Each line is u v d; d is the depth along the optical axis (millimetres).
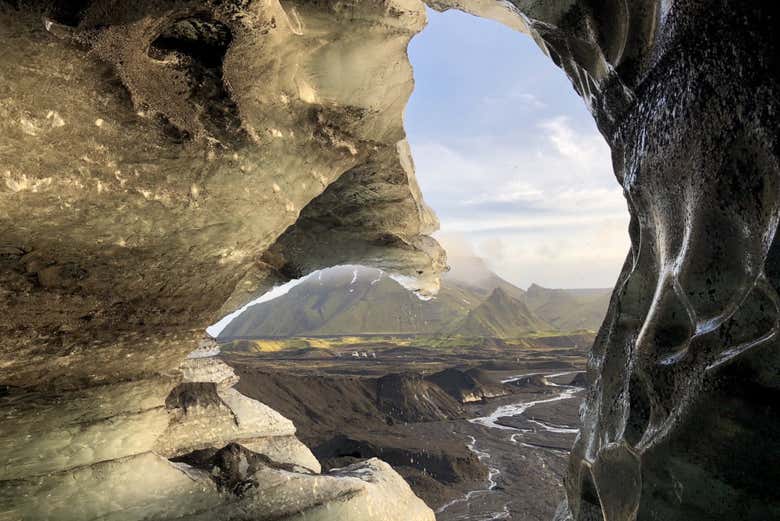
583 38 2264
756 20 1430
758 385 1336
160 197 2541
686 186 1706
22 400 2877
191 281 3049
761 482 1341
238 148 2711
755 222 1430
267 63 2650
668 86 1826
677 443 1550
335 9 2924
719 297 1535
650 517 1665
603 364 2330
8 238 2277
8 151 2070
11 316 2551
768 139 1384
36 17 1929
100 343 2939
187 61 2408
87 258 2557
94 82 2162
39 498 3025
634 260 2453
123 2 2068
